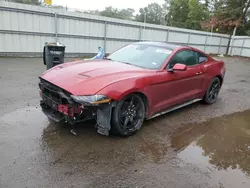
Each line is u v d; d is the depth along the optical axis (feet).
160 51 14.21
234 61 63.26
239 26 91.45
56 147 9.91
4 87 18.97
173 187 7.98
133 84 10.86
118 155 9.71
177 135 12.25
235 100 20.62
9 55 38.27
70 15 42.98
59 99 10.44
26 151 9.41
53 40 42.29
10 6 36.29
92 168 8.68
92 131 11.59
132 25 53.11
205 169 9.27
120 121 10.86
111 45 51.03
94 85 9.94
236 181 8.64
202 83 16.52
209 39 75.92
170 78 13.06
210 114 16.10
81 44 46.24
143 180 8.23
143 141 11.18
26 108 14.20
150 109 12.37
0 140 10.10
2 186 7.34
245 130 13.73
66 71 11.54
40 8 39.24
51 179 7.86
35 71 27.40
